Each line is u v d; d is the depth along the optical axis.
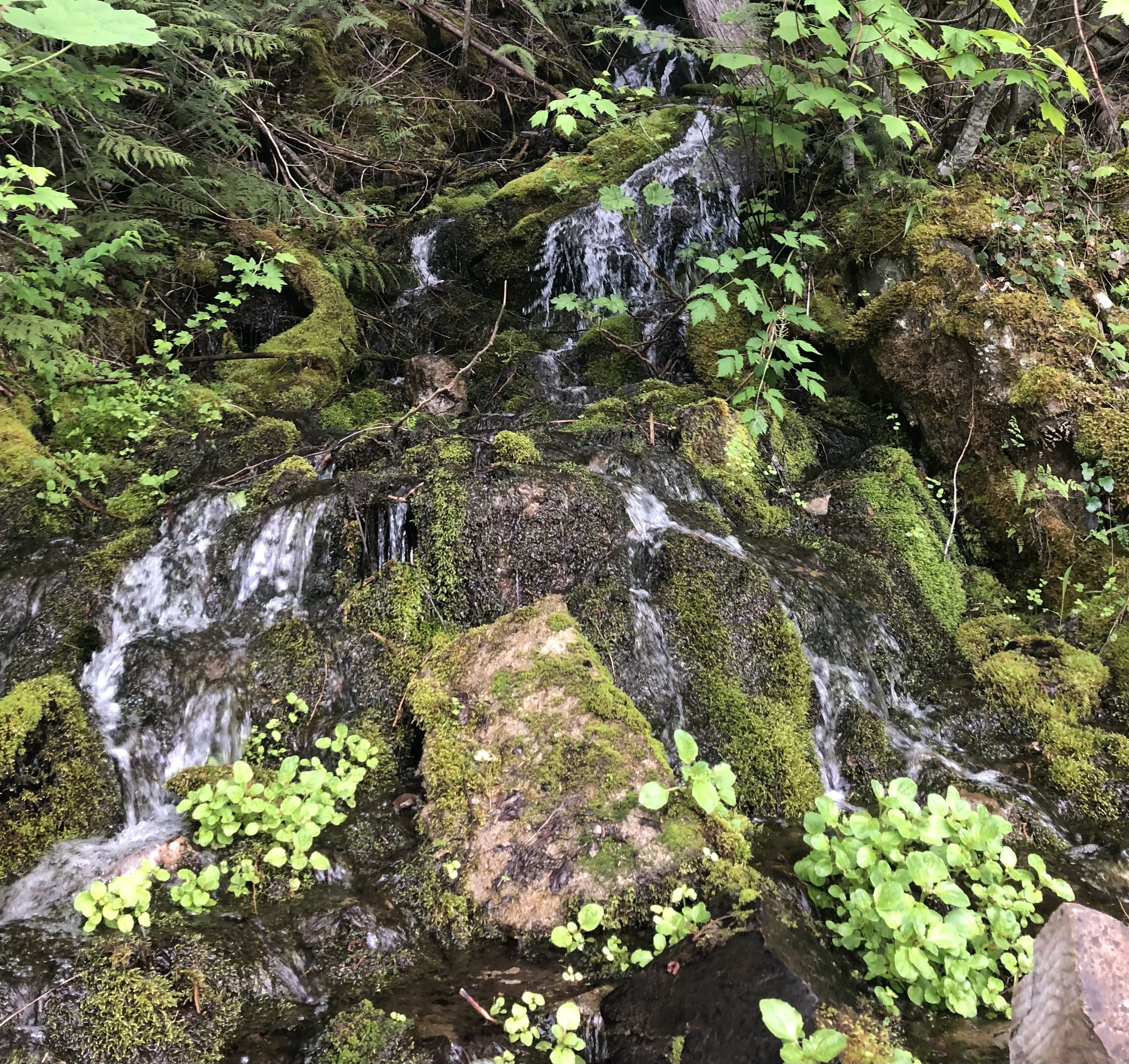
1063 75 4.45
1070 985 1.39
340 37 8.45
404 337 6.06
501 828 2.29
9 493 3.46
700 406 4.22
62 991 1.77
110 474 3.77
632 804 2.26
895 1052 1.50
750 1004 1.54
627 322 5.58
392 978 1.96
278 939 2.02
